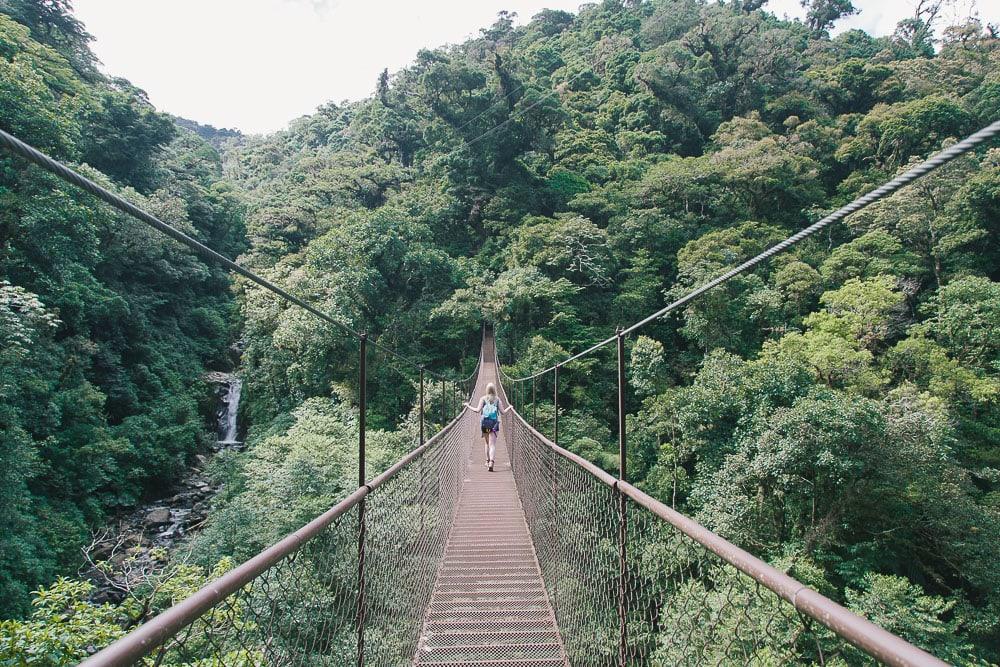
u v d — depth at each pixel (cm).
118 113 2228
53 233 1188
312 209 3125
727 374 1200
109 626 364
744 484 999
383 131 4269
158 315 2020
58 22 2453
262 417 1831
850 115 3375
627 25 5803
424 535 305
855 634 55
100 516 1166
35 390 1084
